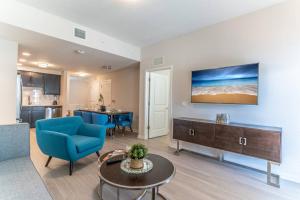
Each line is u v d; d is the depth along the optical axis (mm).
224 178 2500
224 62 3213
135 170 1750
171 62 4133
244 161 2973
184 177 2516
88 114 4941
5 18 2527
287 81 2527
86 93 8391
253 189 2213
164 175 1668
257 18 2818
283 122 2551
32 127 5977
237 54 3045
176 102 4016
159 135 5301
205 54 3490
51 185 2223
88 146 2807
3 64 3189
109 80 7000
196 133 3176
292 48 2484
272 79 2660
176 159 3250
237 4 2660
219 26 3283
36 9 2830
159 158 2125
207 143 3016
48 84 6508
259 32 2795
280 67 2586
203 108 3533
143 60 4832
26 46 3576
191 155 3479
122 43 4363
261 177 2545
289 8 2514
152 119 5082
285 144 2527
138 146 1848
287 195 2086
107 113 5098
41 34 2938
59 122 3076
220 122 2971
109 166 1854
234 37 3084
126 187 1450
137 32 3793
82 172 2611
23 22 2695
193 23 3330
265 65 2730
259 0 2547
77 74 7363
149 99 4973
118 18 3148
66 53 4102
